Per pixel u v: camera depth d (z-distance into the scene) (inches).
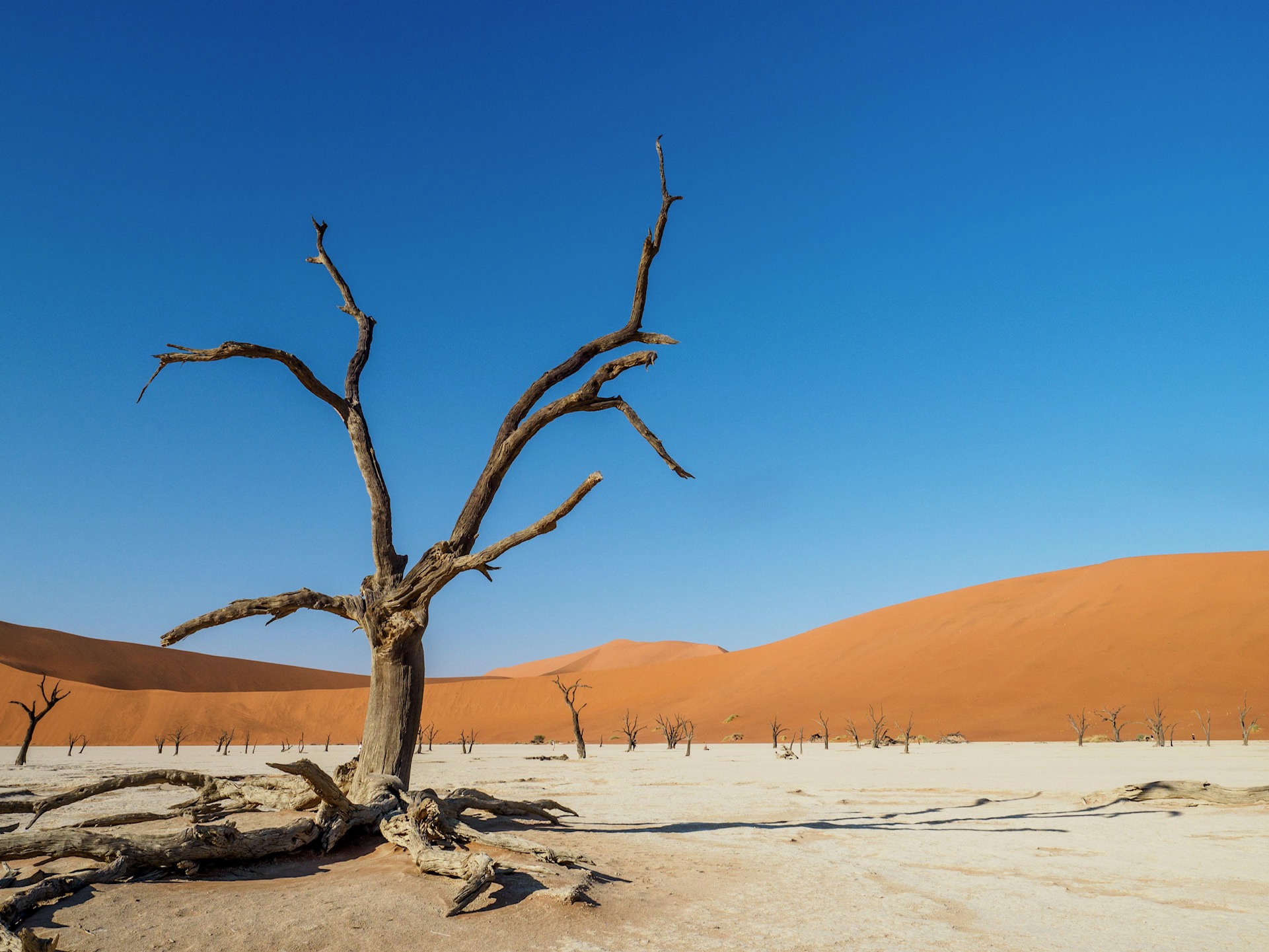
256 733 4069.9
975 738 2503.7
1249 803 644.1
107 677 4857.3
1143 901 325.4
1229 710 2426.2
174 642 364.2
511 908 268.5
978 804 713.6
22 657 4650.6
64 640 5027.1
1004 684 2982.3
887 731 2736.2
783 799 781.3
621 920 268.7
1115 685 2758.4
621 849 400.2
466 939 239.9
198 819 403.9
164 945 220.4
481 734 4190.5
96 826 351.3
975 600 3956.7
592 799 784.3
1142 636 3021.7
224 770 1379.2
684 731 3449.8
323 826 334.6
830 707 3280.0
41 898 242.8
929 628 3809.1
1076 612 3388.3
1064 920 293.0
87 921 234.2
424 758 1989.4
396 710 395.2
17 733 3816.4
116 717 4018.2
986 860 419.8
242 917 243.6
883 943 258.1
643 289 471.5
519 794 845.8
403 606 395.5
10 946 205.2
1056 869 394.6
